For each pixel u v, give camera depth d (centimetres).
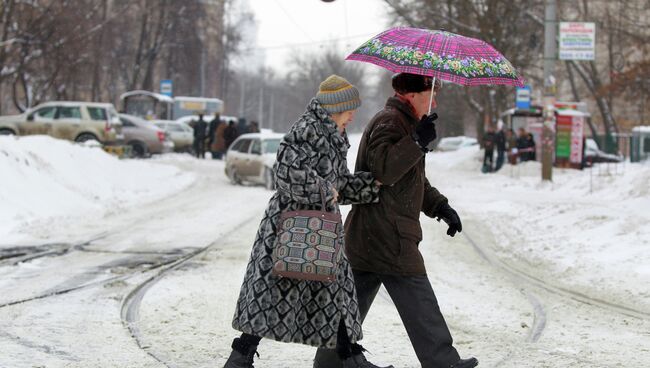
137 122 6919
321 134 886
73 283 1677
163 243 2316
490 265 2052
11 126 6094
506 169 6266
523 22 7538
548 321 1419
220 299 1537
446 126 13212
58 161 3625
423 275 921
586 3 8100
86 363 1095
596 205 3234
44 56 7512
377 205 916
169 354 1152
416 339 910
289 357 1162
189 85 12988
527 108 6444
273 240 888
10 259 1983
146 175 4544
